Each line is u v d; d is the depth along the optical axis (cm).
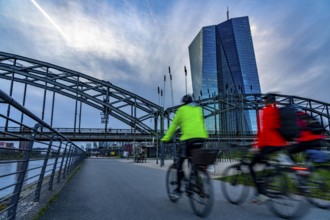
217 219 425
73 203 560
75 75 8819
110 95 9156
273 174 446
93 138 8750
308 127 448
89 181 1010
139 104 9188
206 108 6950
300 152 457
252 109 7000
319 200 427
